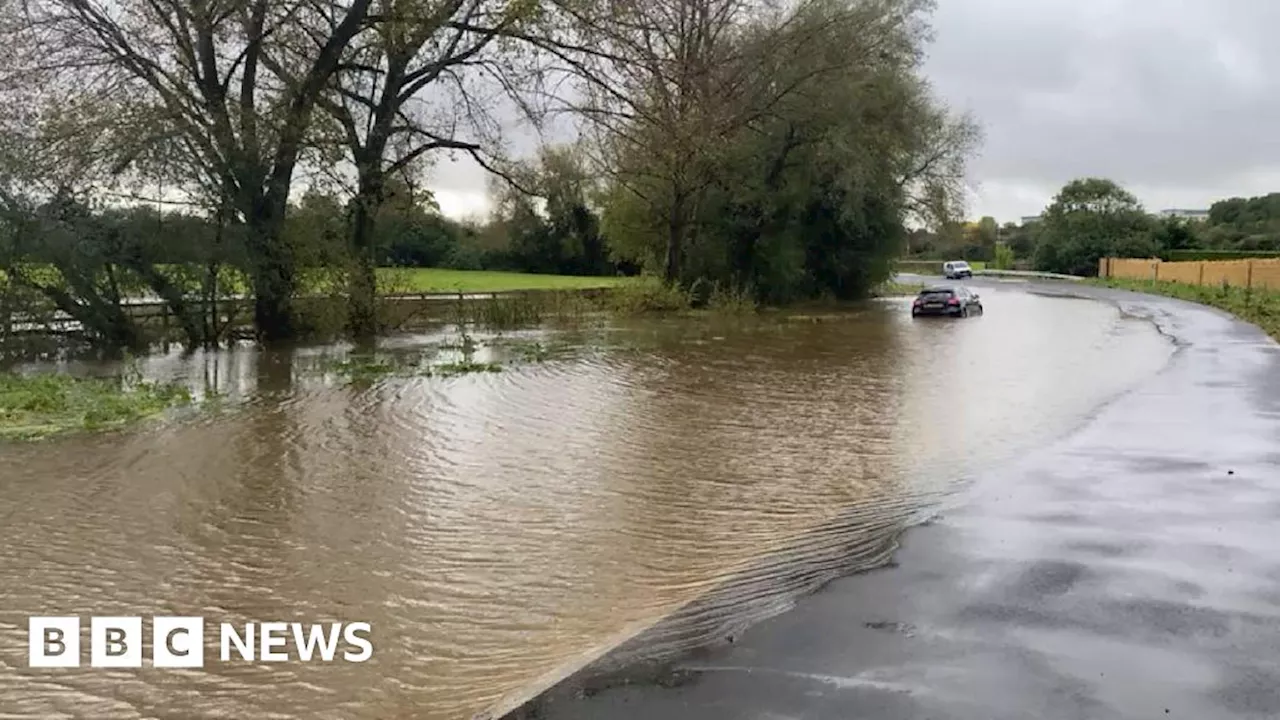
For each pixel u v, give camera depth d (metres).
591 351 23.17
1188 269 57.16
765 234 42.06
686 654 4.91
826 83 37.78
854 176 39.53
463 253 69.31
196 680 5.22
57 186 20.48
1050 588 5.74
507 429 12.85
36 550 7.58
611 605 6.29
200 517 8.53
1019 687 4.38
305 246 24.45
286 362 20.70
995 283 70.62
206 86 22.70
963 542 6.75
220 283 23.31
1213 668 4.57
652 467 10.51
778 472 10.22
